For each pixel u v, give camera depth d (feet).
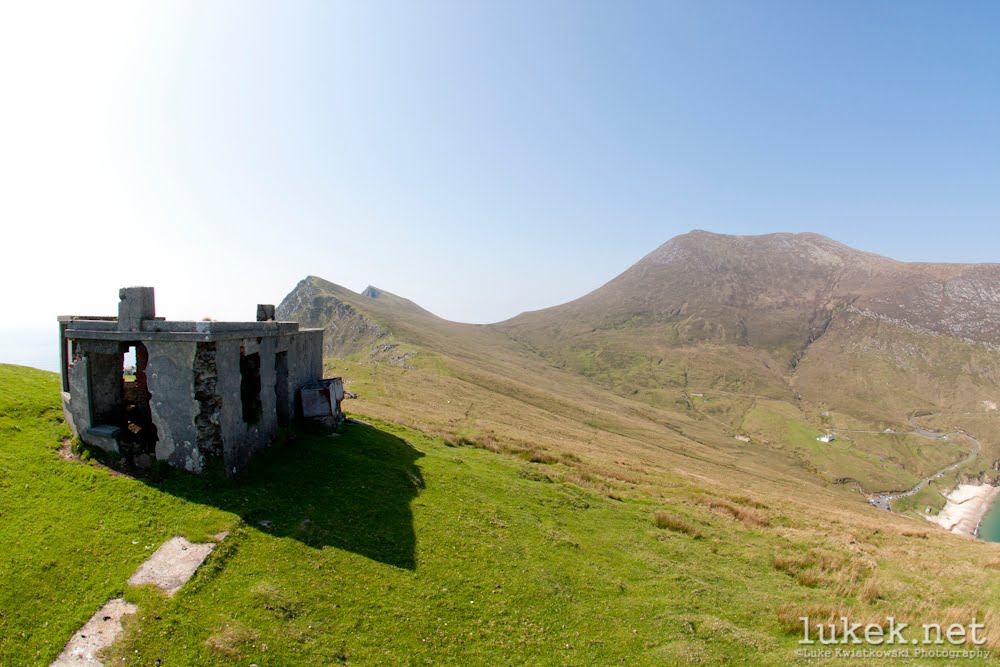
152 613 39.55
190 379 56.59
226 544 48.39
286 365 79.15
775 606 55.21
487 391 314.35
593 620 49.37
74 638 36.76
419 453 87.25
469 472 83.46
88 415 59.52
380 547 54.19
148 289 58.65
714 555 69.92
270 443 70.59
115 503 51.47
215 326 56.49
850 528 96.37
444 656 41.39
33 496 49.83
